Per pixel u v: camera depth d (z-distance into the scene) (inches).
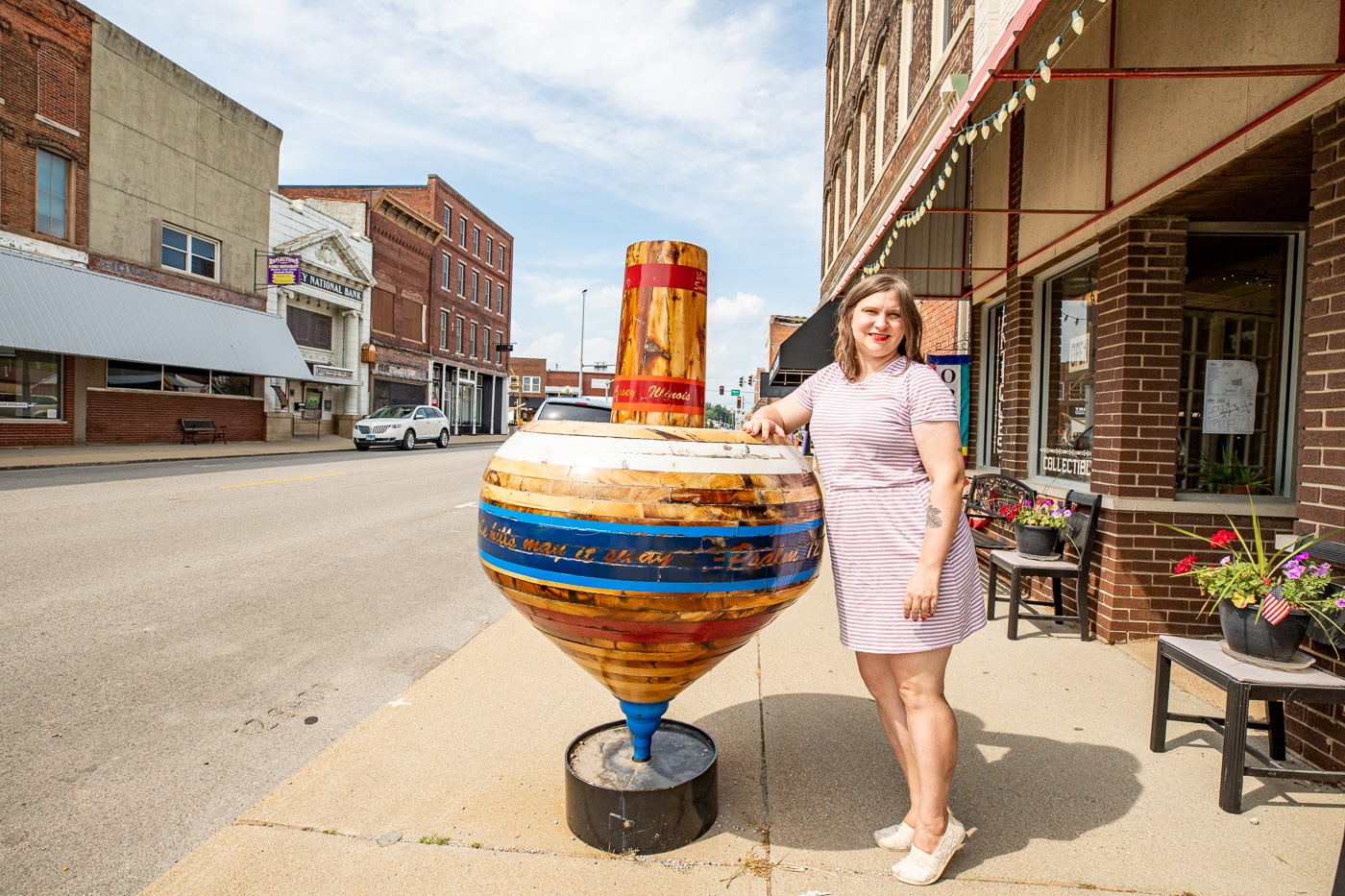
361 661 171.0
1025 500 212.5
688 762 102.1
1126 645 178.7
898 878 88.3
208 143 833.5
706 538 79.1
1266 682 102.7
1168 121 163.2
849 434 90.8
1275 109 128.6
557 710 138.3
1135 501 178.4
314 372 1048.2
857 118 577.6
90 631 183.9
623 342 96.0
